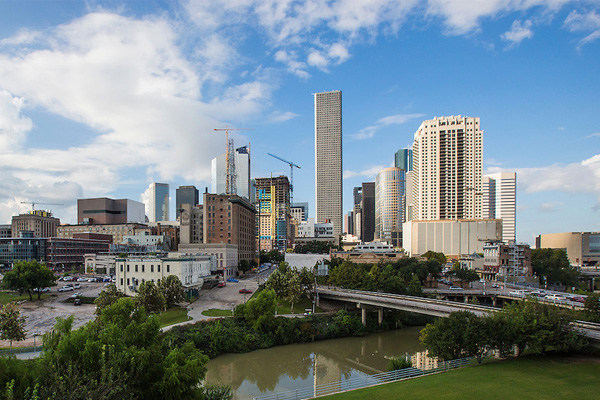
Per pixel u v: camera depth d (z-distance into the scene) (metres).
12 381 27.28
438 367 55.81
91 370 33.94
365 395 45.78
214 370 70.06
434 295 124.88
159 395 35.34
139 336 40.50
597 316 68.25
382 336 97.56
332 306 113.62
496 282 161.88
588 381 47.88
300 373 69.50
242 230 195.88
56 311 97.88
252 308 86.75
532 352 58.25
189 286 113.06
